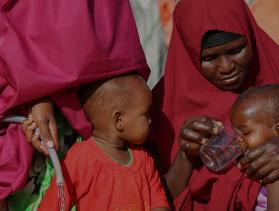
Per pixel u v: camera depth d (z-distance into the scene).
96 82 4.38
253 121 4.30
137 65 4.45
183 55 4.98
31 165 4.36
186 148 4.56
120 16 4.45
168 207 4.49
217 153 4.42
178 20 4.94
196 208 4.78
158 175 4.64
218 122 4.49
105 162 4.36
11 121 4.27
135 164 4.45
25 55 4.19
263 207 4.45
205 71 4.80
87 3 4.26
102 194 4.31
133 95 4.38
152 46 6.86
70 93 4.33
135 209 4.35
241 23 4.73
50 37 4.20
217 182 4.54
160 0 6.79
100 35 4.31
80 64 4.18
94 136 4.46
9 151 4.25
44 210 4.23
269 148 4.21
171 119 5.00
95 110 4.40
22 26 4.24
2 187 4.23
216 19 4.71
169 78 5.04
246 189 4.46
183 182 4.77
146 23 6.86
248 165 4.27
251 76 5.02
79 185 4.31
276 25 6.44
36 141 4.21
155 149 5.01
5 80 4.25
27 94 4.16
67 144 4.51
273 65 5.01
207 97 4.87
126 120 4.39
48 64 4.18
